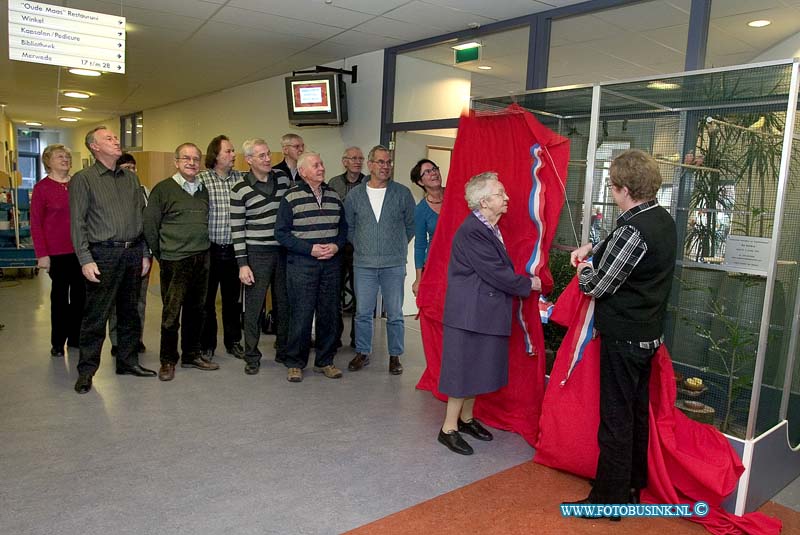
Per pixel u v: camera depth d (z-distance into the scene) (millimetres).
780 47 4004
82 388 3416
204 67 6969
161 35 5504
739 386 2559
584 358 2500
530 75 4359
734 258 2559
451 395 2764
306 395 3535
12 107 11336
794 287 2639
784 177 2316
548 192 2805
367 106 5980
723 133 2854
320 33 5211
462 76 6035
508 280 2662
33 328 4945
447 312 2760
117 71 3768
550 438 2645
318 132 6742
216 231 3977
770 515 2418
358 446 2859
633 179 2166
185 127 10078
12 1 3408
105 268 3387
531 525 2234
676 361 2920
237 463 2627
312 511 2262
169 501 2285
